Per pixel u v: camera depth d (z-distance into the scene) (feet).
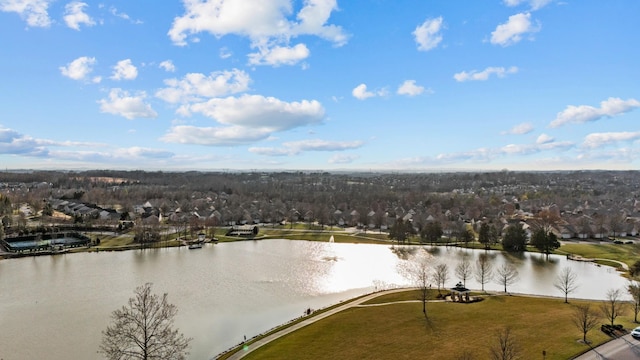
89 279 392.47
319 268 449.06
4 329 265.54
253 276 411.75
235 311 304.30
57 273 416.26
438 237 586.04
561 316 255.09
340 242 614.34
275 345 224.74
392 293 334.24
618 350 195.62
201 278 401.08
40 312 297.74
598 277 401.29
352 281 398.42
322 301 333.42
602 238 631.56
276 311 305.73
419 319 258.78
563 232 637.71
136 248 554.46
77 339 249.34
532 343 209.36
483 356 196.03
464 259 493.36
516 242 538.47
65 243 563.48
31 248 528.63
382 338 228.22
